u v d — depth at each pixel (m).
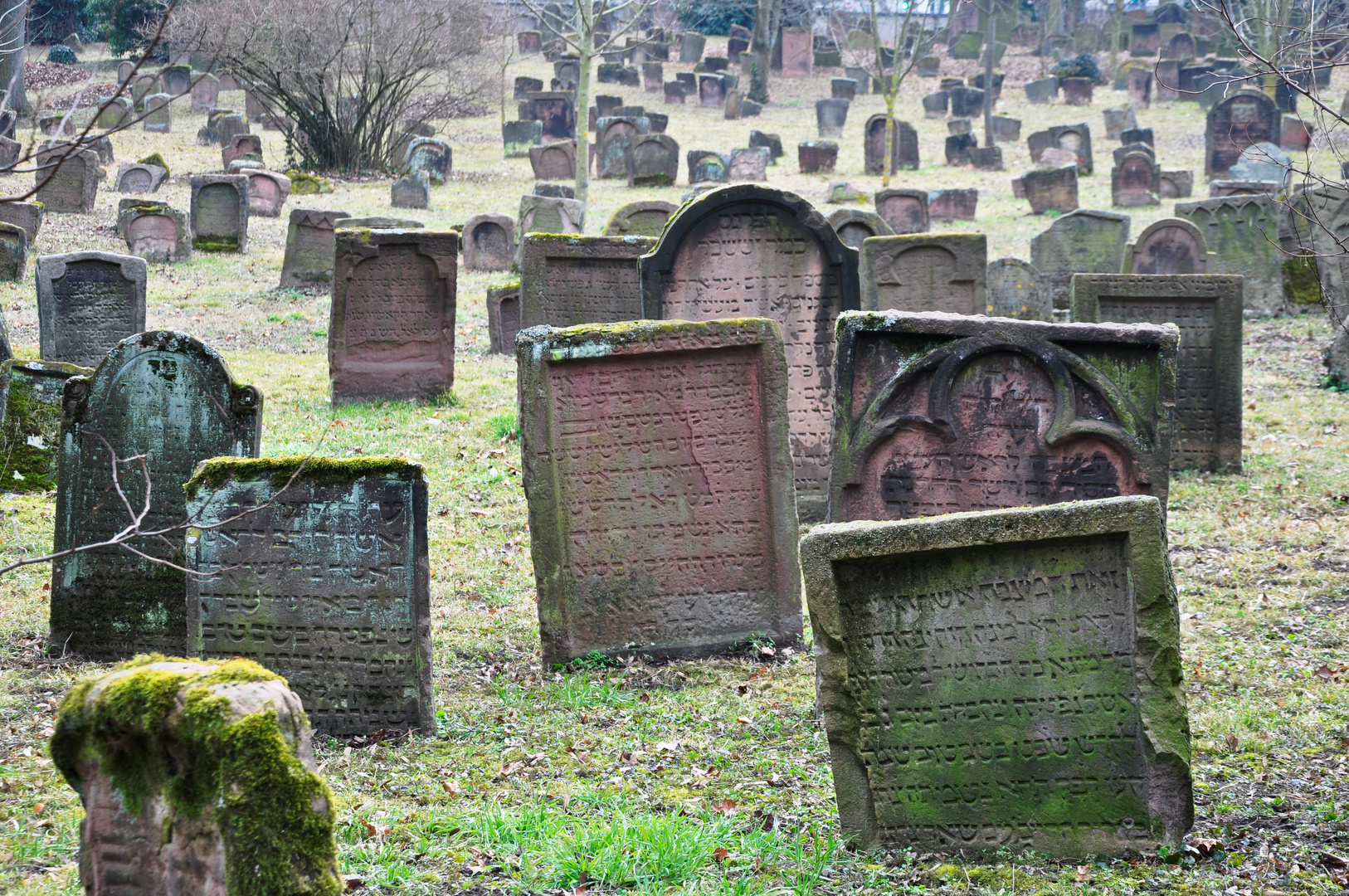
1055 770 4.85
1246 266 18.78
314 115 32.97
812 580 4.88
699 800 5.47
